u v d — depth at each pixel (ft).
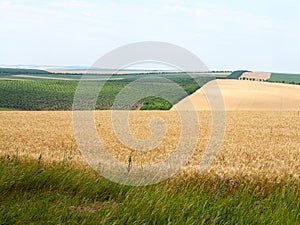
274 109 168.96
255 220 20.74
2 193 23.22
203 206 21.44
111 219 19.75
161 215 20.11
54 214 19.92
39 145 57.52
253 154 51.49
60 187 25.05
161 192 23.58
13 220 19.04
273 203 24.08
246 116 128.26
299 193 27.73
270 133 81.51
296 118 122.52
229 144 61.62
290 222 20.67
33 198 22.75
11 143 59.31
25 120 107.55
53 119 111.34
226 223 20.22
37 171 26.12
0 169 26.25
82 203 23.08
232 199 23.56
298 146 60.95
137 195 22.63
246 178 33.47
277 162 45.34
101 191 25.08
